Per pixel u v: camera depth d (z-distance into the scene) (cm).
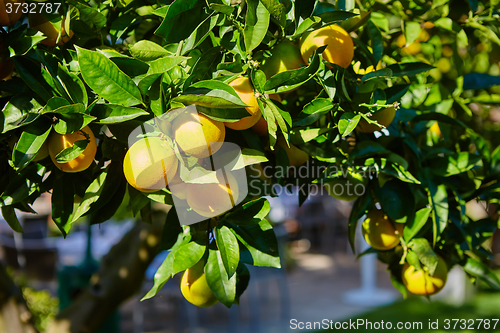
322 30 108
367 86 109
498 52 159
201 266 108
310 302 544
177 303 434
